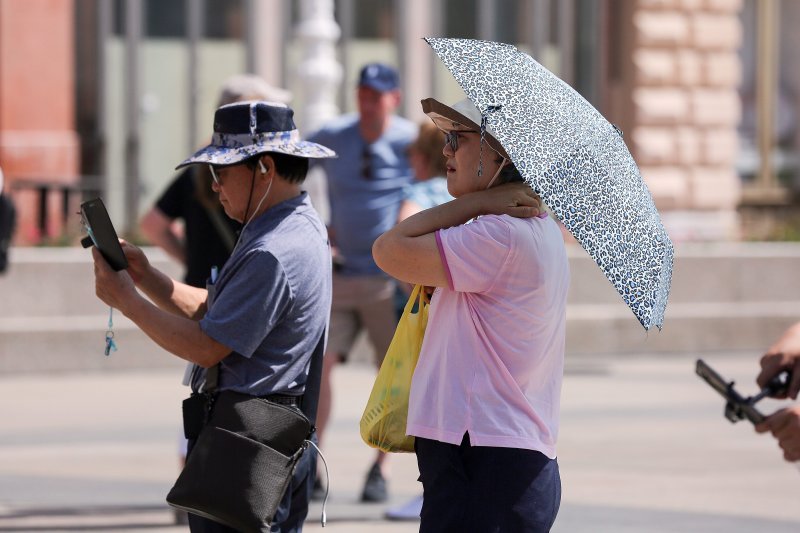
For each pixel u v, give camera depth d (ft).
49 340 146.20
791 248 182.29
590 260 169.68
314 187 91.61
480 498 42.83
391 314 90.12
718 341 173.37
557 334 44.24
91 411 123.75
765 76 273.13
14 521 81.82
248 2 225.15
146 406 126.82
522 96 41.98
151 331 47.65
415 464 103.55
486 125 42.75
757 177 271.49
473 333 43.29
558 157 41.01
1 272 137.18
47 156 211.82
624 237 41.52
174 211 78.95
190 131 224.12
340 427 116.26
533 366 43.42
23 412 122.83
